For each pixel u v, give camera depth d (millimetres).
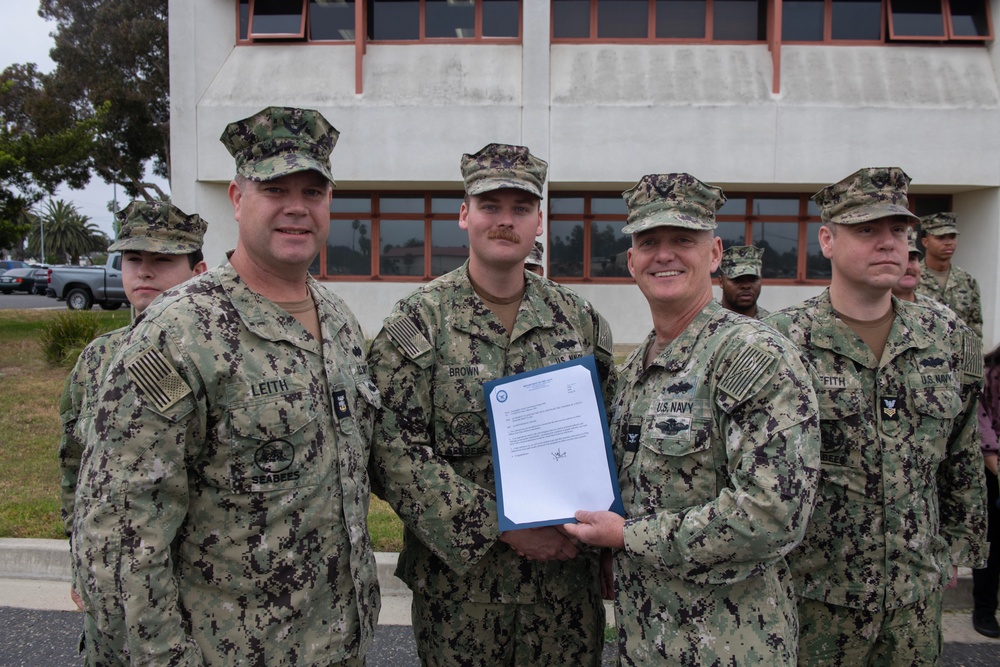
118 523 1618
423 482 2223
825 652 2268
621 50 11852
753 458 1713
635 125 11414
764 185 11641
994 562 3326
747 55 11719
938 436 2277
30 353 11102
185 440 1707
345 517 1921
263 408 1771
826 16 11695
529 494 2125
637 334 12352
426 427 2371
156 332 1718
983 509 2445
